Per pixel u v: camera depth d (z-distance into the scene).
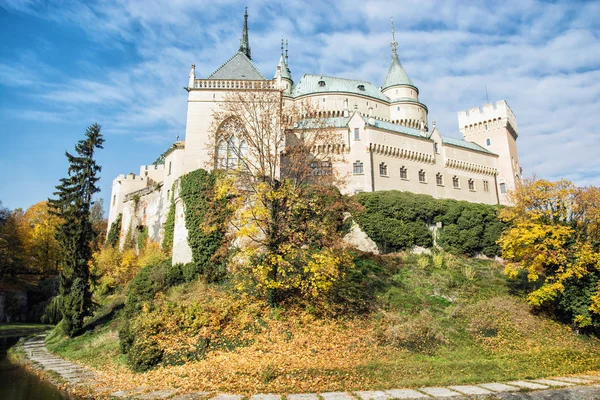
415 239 43.50
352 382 17.12
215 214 30.72
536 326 28.28
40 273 63.16
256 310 24.88
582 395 15.84
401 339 23.36
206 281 32.44
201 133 39.81
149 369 20.45
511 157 72.50
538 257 29.83
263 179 27.53
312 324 24.42
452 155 62.59
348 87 68.19
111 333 30.16
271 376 17.64
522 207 34.12
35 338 38.50
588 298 28.19
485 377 18.16
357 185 50.22
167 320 22.83
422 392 15.98
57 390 18.98
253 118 30.83
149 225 51.06
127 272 44.72
